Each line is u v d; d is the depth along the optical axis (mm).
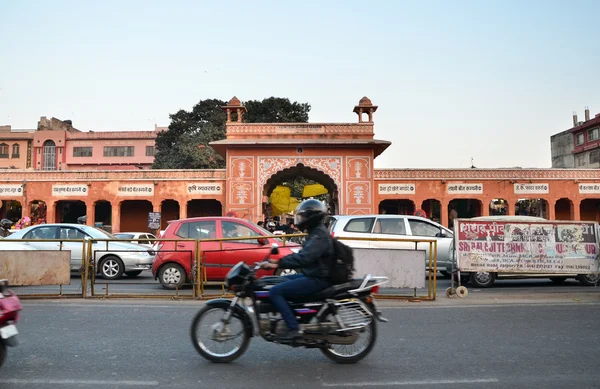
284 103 37125
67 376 4336
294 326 4527
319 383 4176
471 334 6004
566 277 12227
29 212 27969
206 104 39375
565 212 30922
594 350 5258
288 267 4523
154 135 49719
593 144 41062
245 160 25516
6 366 4621
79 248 12266
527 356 5023
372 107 25672
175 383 4164
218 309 4934
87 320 6816
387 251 8586
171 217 31406
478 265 9719
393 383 4180
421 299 8742
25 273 8633
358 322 4648
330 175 25328
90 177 27938
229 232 10188
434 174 27953
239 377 4336
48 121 51312
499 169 28000
